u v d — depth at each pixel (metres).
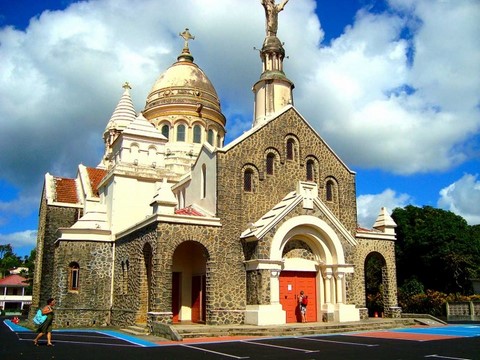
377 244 32.72
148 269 27.84
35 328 30.61
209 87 50.50
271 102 34.78
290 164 30.80
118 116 52.91
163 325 22.88
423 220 49.59
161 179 36.88
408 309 38.22
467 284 45.16
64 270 32.28
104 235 33.84
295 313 28.05
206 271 26.70
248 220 28.53
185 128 47.28
